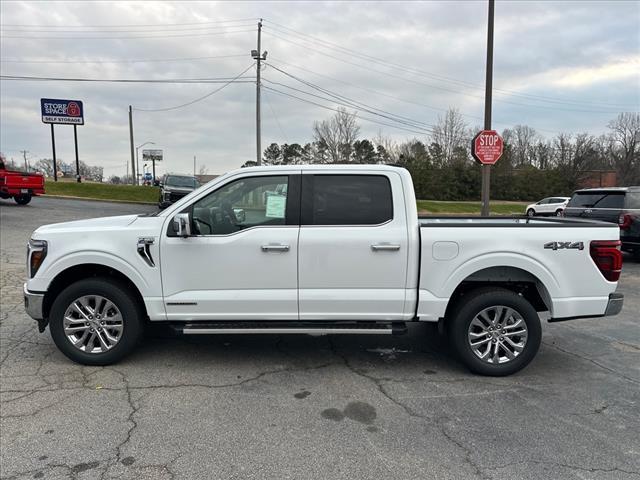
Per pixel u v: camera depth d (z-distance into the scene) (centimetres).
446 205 4019
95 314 440
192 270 426
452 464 296
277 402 379
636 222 1083
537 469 292
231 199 433
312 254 421
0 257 990
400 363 468
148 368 444
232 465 292
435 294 426
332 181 431
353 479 280
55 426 335
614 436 333
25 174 2175
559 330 592
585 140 6512
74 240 432
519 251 421
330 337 542
